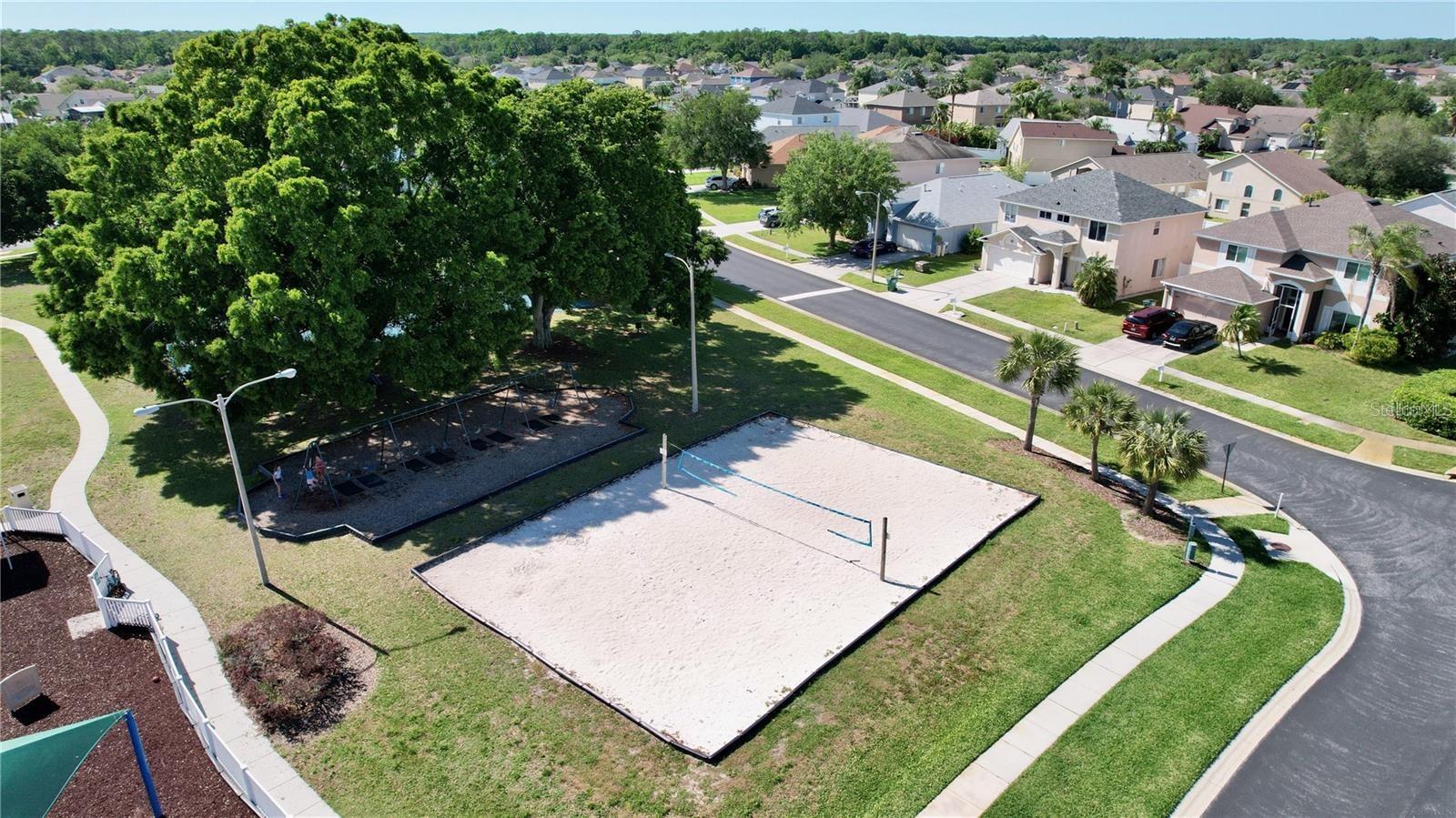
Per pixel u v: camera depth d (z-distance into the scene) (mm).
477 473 31734
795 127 103875
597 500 30031
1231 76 155000
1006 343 46875
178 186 29844
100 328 28828
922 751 18984
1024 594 24734
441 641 22281
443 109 32250
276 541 26906
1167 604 24469
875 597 24453
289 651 21156
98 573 23953
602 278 37062
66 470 31359
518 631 22734
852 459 33406
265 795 16719
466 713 19797
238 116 29781
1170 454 27156
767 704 20219
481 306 31391
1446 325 41188
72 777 17703
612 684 20781
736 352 45375
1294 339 45031
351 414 36281
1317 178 70938
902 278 59469
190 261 28094
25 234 63500
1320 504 30438
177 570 25234
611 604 23953
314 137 28266
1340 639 23141
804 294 56469
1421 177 74812
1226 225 48406
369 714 19734
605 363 43344
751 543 27266
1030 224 58375
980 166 85375
